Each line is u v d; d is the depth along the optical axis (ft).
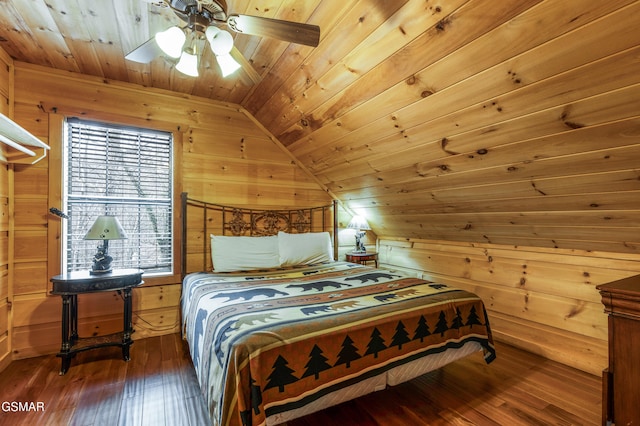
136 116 9.08
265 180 11.25
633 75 4.04
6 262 7.41
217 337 4.86
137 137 9.30
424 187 8.87
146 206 9.40
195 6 4.52
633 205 5.68
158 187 9.59
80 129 8.57
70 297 7.57
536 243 8.32
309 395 4.65
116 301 8.82
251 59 7.18
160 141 9.64
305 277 8.57
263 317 5.20
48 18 6.01
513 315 8.84
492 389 6.45
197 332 6.09
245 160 10.85
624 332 3.38
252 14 5.63
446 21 4.75
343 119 8.10
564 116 4.98
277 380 4.42
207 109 10.17
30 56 7.51
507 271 9.03
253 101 9.86
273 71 7.64
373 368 5.25
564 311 7.73
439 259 11.18
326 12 5.49
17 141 6.87
